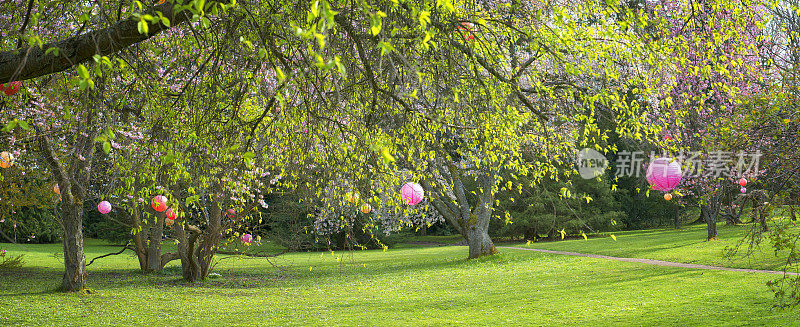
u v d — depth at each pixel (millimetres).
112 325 10172
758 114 7441
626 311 10680
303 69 5035
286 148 7277
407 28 4844
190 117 6148
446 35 4879
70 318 10930
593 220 37188
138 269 22031
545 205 36375
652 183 8320
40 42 3322
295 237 18016
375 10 4223
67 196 13633
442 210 23031
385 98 5918
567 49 5289
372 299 13938
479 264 21219
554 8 5070
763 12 7078
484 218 22781
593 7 5973
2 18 5977
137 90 6945
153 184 6582
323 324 10172
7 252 31094
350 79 5609
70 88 5871
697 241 23719
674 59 6164
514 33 5844
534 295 13375
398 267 22328
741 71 16344
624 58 6316
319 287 16844
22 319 10625
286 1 5086
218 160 6102
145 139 7426
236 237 17703
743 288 12297
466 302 12820
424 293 14914
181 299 14039
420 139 6816
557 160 7348
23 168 14875
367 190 6789
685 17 6797
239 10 4668
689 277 14500
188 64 6301
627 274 16234
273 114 6141
